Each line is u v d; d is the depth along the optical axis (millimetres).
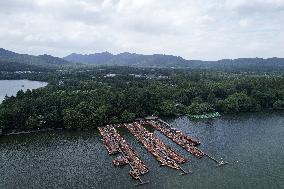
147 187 194375
